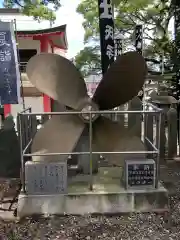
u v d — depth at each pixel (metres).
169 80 5.62
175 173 3.59
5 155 3.51
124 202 2.64
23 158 2.65
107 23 4.07
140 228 2.42
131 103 4.04
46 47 8.47
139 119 4.01
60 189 2.61
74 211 2.62
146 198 2.64
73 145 2.72
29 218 2.57
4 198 2.94
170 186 3.22
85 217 2.59
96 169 3.07
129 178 2.66
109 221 2.53
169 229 2.40
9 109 6.04
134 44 8.05
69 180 2.91
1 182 3.35
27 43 8.36
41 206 2.60
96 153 2.64
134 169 2.66
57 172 2.60
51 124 2.80
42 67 2.80
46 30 7.98
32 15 8.81
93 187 2.74
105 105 2.94
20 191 2.89
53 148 2.71
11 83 3.75
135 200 2.64
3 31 3.71
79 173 3.08
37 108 7.57
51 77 2.83
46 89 2.86
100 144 2.85
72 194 2.61
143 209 2.65
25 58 8.41
